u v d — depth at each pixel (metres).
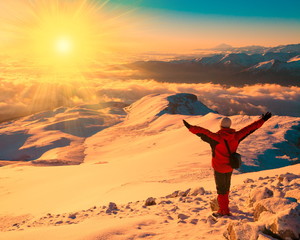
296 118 91.94
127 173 46.72
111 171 52.47
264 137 73.81
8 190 46.41
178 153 65.25
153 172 44.53
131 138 155.50
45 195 39.09
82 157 123.69
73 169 64.56
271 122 88.94
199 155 58.75
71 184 44.22
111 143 150.50
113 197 22.23
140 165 55.97
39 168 71.44
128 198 19.16
